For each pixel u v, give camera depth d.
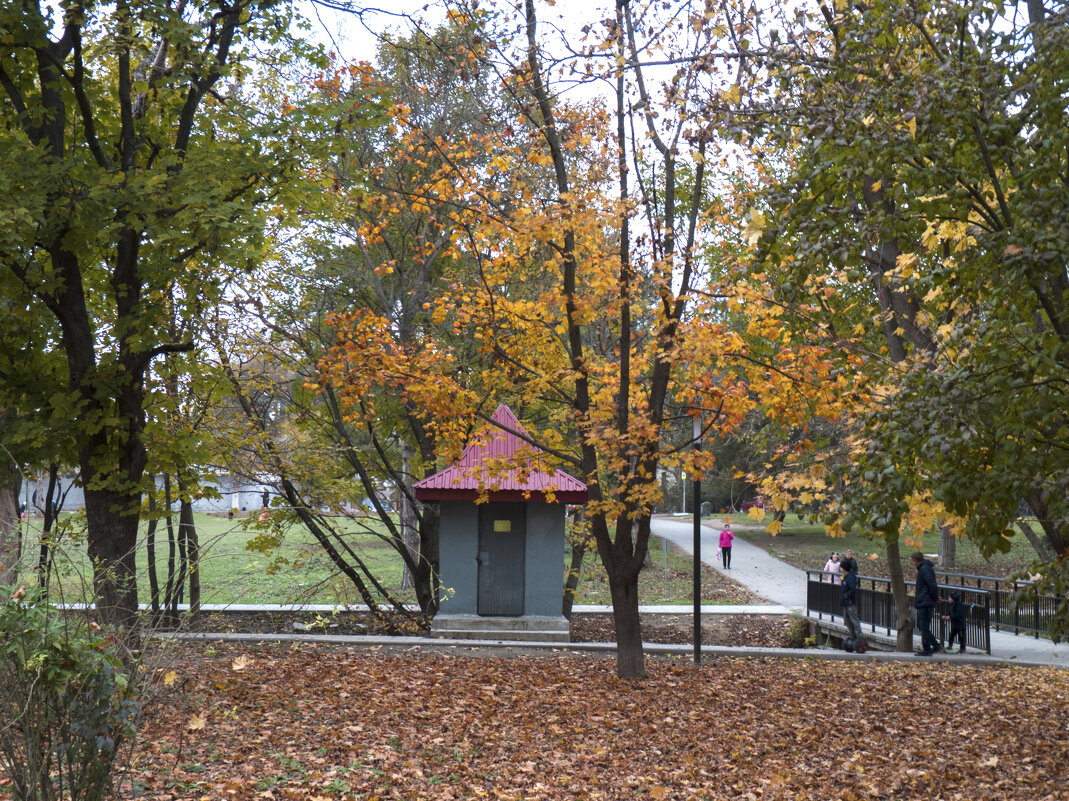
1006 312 5.93
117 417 11.17
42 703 4.37
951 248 6.98
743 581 29.42
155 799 5.84
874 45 6.22
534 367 12.23
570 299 11.11
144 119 11.90
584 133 10.95
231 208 9.79
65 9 10.30
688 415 11.11
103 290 12.52
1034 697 11.23
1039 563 5.51
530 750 8.12
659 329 10.96
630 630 11.99
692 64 9.34
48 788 4.44
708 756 8.30
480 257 12.20
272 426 16.80
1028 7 6.39
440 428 11.84
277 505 16.39
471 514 16.89
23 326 11.32
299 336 16.41
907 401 5.61
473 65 10.81
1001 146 5.43
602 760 7.96
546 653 14.25
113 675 4.57
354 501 17.88
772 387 10.37
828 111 5.95
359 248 18.88
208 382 13.76
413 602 20.86
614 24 9.98
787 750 8.61
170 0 11.30
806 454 7.55
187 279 11.51
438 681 10.91
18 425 10.61
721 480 47.25
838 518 5.92
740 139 6.55
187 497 13.77
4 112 10.89
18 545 6.88
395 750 7.72
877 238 5.99
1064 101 5.14
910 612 16.36
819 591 19.69
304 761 7.14
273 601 20.23
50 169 9.52
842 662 14.09
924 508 7.71
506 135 11.43
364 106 11.03
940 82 5.38
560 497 16.69
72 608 4.95
